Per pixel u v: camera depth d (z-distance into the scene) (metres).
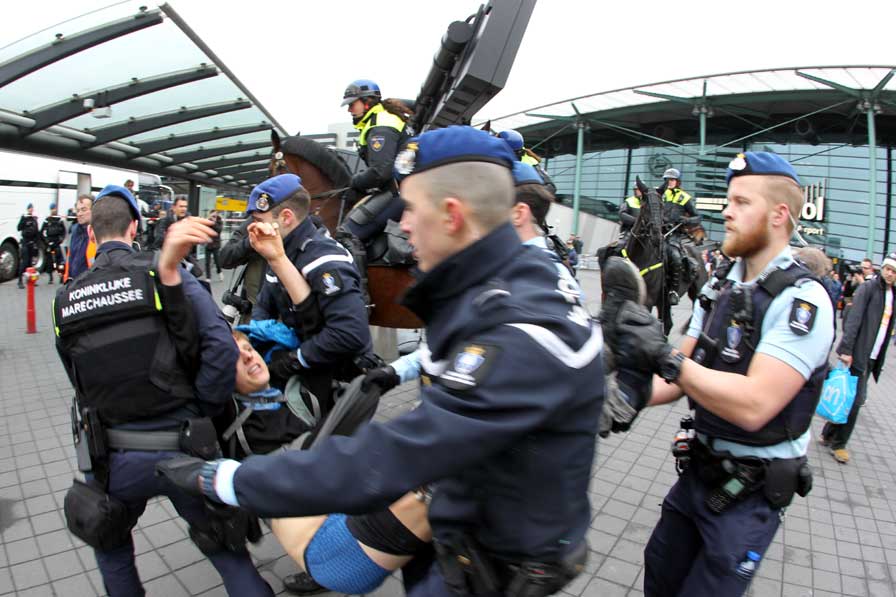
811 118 29.98
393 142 3.98
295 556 1.65
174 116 11.03
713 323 1.94
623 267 1.72
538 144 38.91
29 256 13.84
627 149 36.66
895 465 5.02
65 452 4.29
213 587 2.85
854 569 3.32
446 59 4.38
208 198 20.45
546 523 1.16
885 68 22.70
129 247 2.15
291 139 4.40
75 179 16.31
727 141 33.69
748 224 1.83
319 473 1.10
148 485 1.99
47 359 6.95
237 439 2.45
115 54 8.30
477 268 1.17
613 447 4.94
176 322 1.98
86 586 2.81
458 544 1.22
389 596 2.82
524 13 3.67
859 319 4.89
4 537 3.20
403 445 1.04
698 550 2.07
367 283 4.32
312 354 2.80
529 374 1.04
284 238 2.88
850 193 30.61
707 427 1.91
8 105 9.13
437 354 1.22
